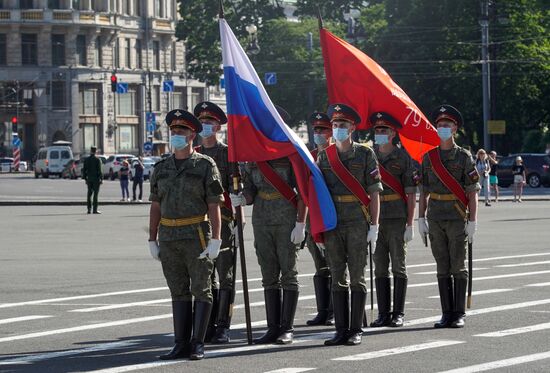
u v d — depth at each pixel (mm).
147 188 86500
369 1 101938
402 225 17250
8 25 132750
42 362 14203
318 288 17375
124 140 142250
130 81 142000
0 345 15609
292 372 13172
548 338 15430
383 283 17266
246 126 15703
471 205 17000
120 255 29781
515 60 84938
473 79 85125
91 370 13562
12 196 71500
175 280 14547
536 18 89188
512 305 18859
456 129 17141
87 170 52219
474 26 86312
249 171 15875
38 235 37844
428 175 17172
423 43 87438
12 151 134250
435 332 16266
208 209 14508
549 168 80000
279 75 108188
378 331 16547
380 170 17312
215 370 13414
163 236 14430
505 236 35312
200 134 16656
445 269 16984
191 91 150125
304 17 104812
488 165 57969
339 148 15742
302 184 15523
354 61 18078
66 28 135000
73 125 136125
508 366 13289
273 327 15648
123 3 141875
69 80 135750
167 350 15008
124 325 17375
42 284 22906
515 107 87688
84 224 43969
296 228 15555
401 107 17984
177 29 110125
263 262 15750
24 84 134125
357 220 15492
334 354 14461
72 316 18359
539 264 26125
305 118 109562
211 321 15953
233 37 15953
